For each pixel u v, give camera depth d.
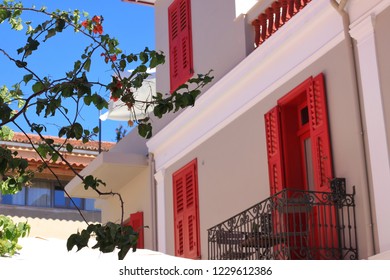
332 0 9.26
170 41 14.09
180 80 13.55
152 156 14.20
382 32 8.74
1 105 5.54
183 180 12.92
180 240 12.84
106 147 19.53
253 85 11.12
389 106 8.55
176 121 13.12
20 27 7.63
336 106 9.36
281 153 10.29
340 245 8.84
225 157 11.72
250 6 11.96
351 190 8.95
